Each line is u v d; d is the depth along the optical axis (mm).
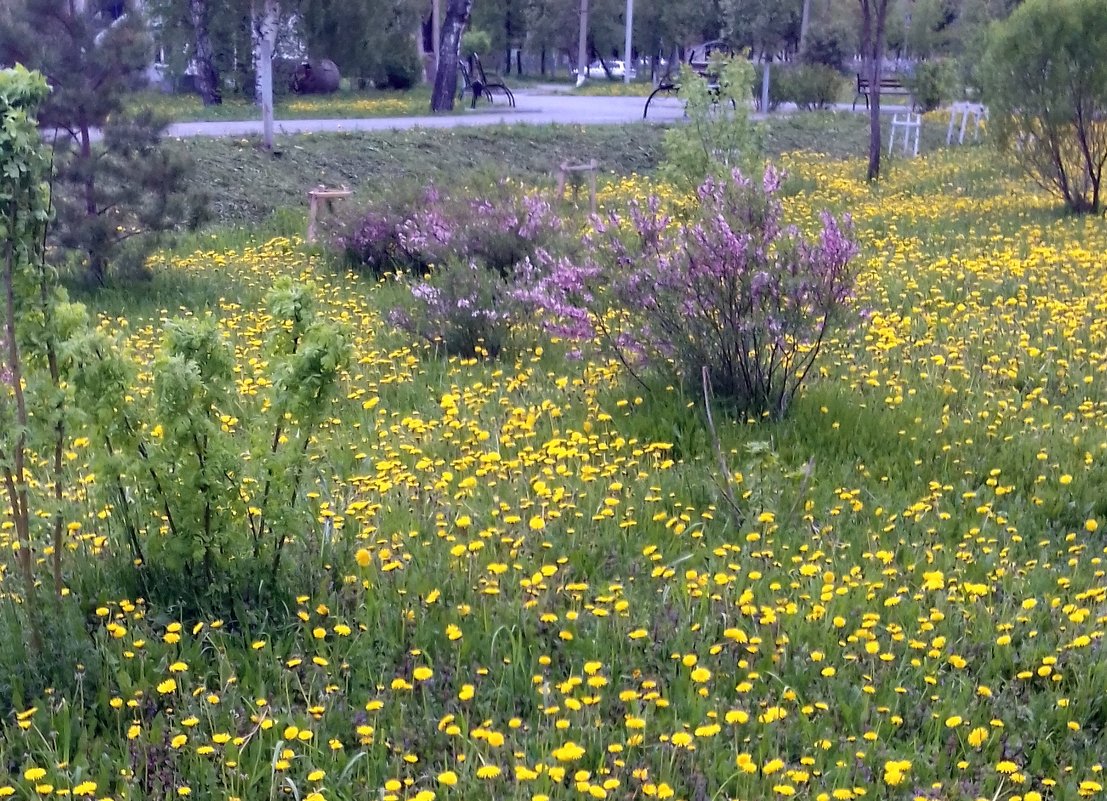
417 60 41188
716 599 4926
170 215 12250
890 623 4793
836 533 5777
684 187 15742
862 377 8234
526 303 9594
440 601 4863
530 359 9141
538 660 4445
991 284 11453
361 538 5465
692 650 4578
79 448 6680
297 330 4816
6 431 4207
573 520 5773
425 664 4477
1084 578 5301
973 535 5805
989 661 4547
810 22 48969
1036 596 5176
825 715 4160
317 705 4039
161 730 3908
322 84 37438
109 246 12070
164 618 4574
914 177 21562
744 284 7461
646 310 7742
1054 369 8500
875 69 21578
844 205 17875
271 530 4773
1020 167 17641
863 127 29172
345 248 13586
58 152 11883
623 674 4363
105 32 12148
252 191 17984
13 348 4172
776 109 34500
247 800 3635
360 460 6770
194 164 12633
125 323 9906
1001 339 9305
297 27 36906
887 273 12133
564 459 6578
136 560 4863
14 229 4156
